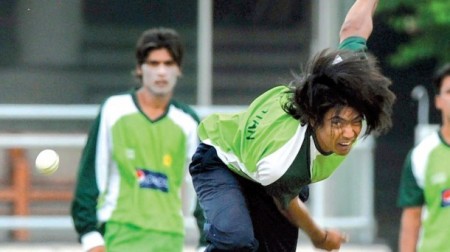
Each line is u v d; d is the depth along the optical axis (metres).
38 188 47.69
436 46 50.56
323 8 48.66
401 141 56.94
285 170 19.42
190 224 46.41
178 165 28.67
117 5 48.47
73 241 47.47
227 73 49.03
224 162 20.92
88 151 28.16
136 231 28.14
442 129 29.81
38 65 48.34
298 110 19.17
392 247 55.25
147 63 28.42
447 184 29.38
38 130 48.31
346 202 48.09
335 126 18.84
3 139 47.72
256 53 49.03
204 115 48.84
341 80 18.70
